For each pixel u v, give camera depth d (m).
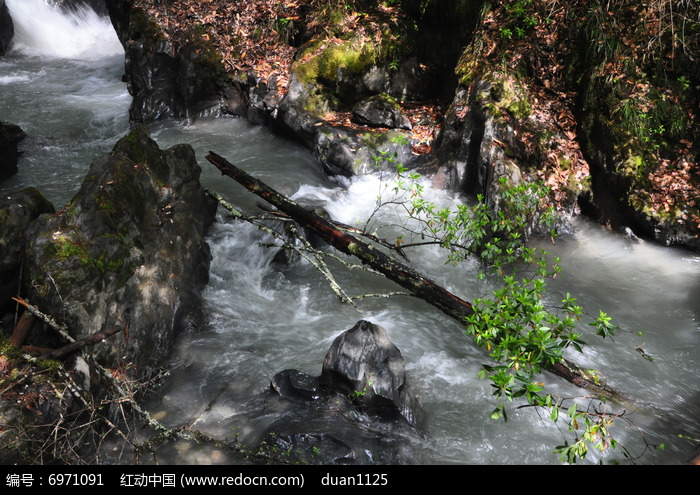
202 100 10.27
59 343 4.59
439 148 8.47
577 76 8.13
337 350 4.87
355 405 4.75
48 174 8.51
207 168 8.73
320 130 8.84
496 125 7.53
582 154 7.87
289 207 6.02
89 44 15.01
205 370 5.35
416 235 7.51
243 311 6.20
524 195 6.89
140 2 10.66
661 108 7.62
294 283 6.79
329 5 9.87
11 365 4.21
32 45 14.78
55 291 4.57
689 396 5.28
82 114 10.77
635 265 7.05
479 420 4.92
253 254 6.88
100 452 4.39
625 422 4.92
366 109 9.20
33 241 4.82
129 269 5.10
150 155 5.93
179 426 4.63
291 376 5.01
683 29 7.45
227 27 10.38
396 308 6.41
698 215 7.16
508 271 6.87
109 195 5.20
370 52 9.39
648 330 6.07
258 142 9.65
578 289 6.66
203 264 6.26
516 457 4.57
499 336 4.40
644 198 7.34
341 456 4.30
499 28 8.51
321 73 9.32
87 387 4.46
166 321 5.41
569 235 7.61
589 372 5.16
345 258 7.21
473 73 8.34
